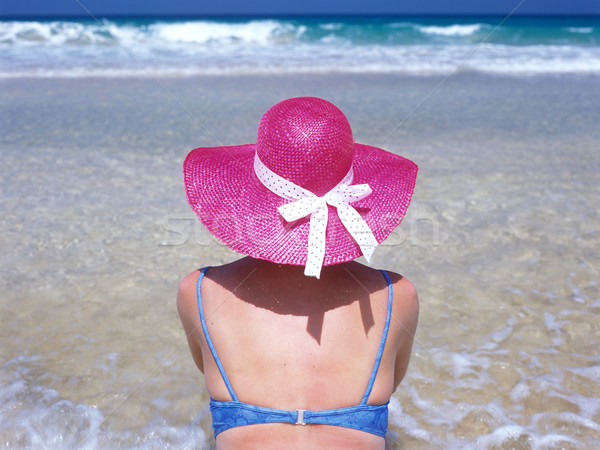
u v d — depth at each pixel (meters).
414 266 3.59
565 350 2.75
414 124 7.62
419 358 2.69
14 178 5.16
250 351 1.49
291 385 1.46
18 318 2.97
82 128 7.17
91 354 2.71
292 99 1.54
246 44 17.88
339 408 1.45
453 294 3.25
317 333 1.49
